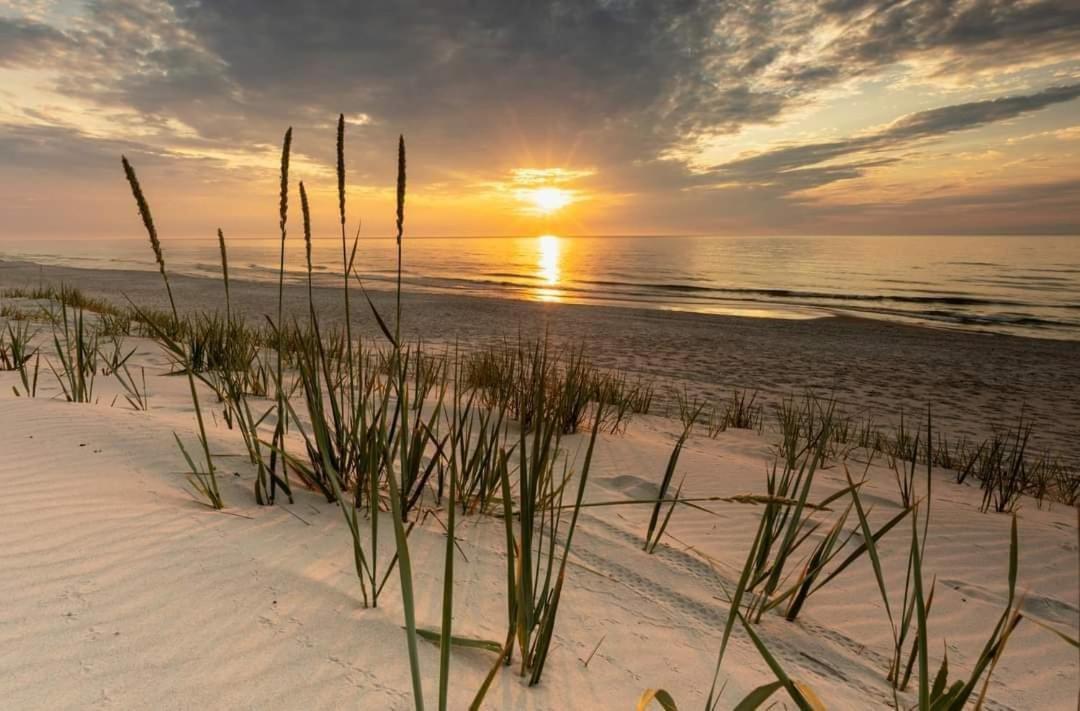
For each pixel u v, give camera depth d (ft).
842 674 5.59
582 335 47.39
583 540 7.78
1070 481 16.43
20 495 6.47
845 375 35.35
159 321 26.18
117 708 3.52
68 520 5.92
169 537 5.79
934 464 17.58
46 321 27.45
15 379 14.47
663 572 7.14
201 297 67.97
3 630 4.10
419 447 7.30
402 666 4.27
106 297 63.67
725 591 6.90
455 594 5.60
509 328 49.96
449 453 10.78
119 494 6.77
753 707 3.22
